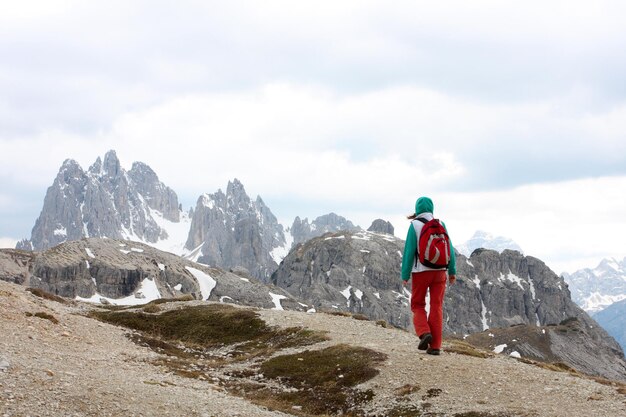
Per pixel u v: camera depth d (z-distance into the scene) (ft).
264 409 65.36
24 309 99.19
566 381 74.28
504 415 60.75
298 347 113.39
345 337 116.16
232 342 133.28
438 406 67.62
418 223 70.23
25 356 65.36
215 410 56.29
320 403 79.41
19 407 43.86
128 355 94.22
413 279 72.64
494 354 113.29
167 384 69.87
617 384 93.25
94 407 48.16
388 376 81.87
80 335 98.58
